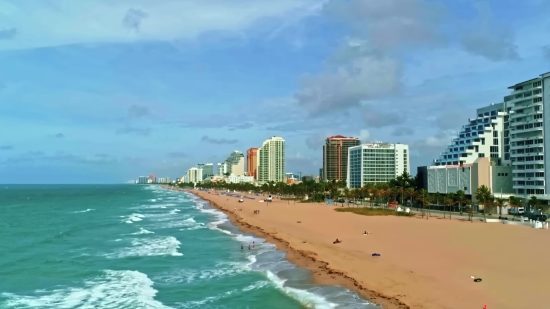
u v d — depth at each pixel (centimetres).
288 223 10344
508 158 13712
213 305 4106
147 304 4172
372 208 13838
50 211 15912
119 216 13562
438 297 3838
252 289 4581
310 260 5838
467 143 14888
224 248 7200
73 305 4169
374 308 3712
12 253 6869
